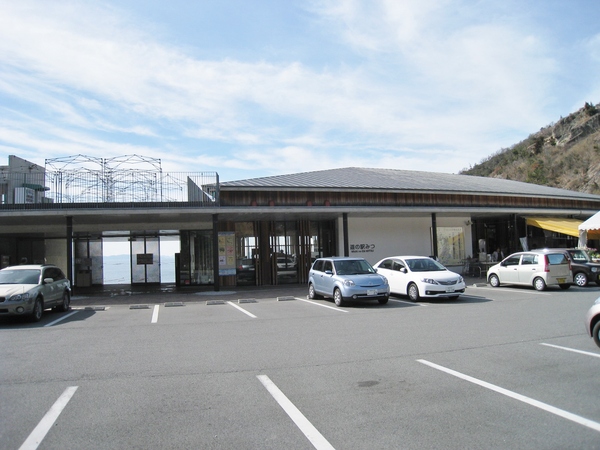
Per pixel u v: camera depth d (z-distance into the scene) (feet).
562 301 47.88
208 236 83.66
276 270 78.84
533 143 270.05
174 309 50.47
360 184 74.95
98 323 40.60
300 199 70.64
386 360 24.86
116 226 77.56
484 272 86.43
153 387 20.76
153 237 91.45
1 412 17.71
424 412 17.08
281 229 79.87
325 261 55.52
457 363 23.91
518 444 14.24
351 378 21.65
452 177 105.81
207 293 66.85
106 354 27.50
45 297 44.29
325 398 18.89
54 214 59.88
